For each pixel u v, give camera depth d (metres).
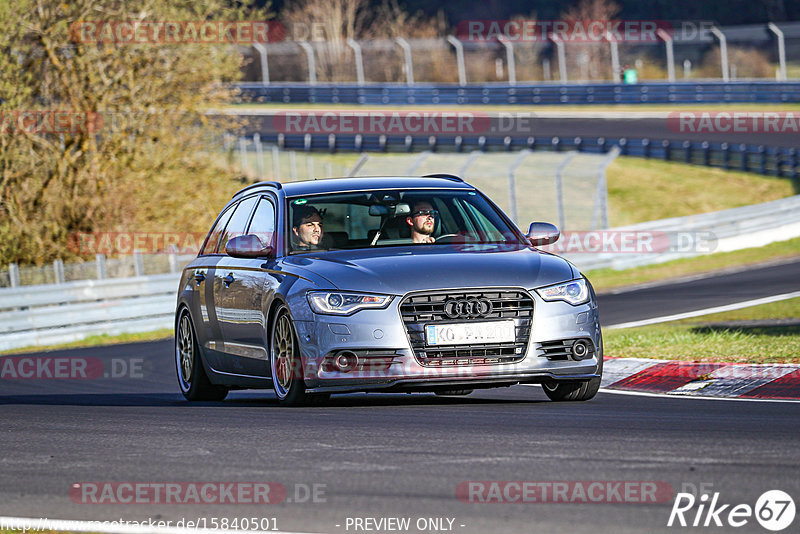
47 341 77.00
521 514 16.72
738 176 149.88
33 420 30.03
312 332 28.25
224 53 109.25
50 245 104.50
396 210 31.88
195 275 36.34
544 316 28.42
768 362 37.41
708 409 28.36
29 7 100.62
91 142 105.06
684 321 61.97
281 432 24.80
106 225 105.00
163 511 17.56
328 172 141.75
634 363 40.41
